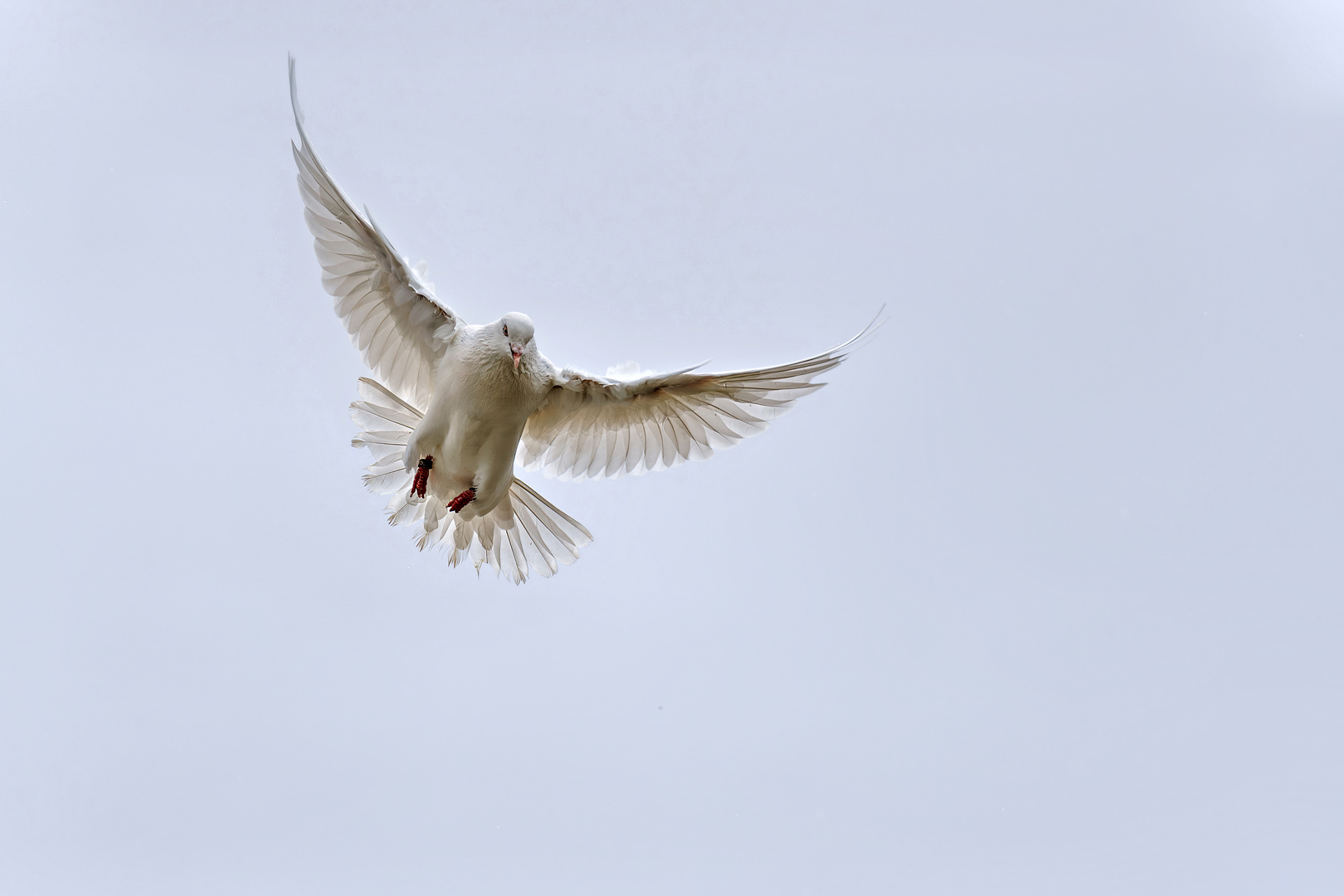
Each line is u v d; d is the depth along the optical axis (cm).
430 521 1224
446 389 1148
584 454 1292
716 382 1223
